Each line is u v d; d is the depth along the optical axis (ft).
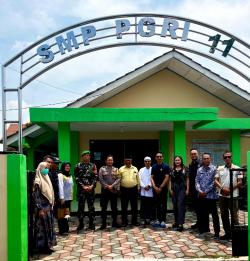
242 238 16.88
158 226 22.72
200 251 17.75
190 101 35.91
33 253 17.76
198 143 35.60
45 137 35.45
